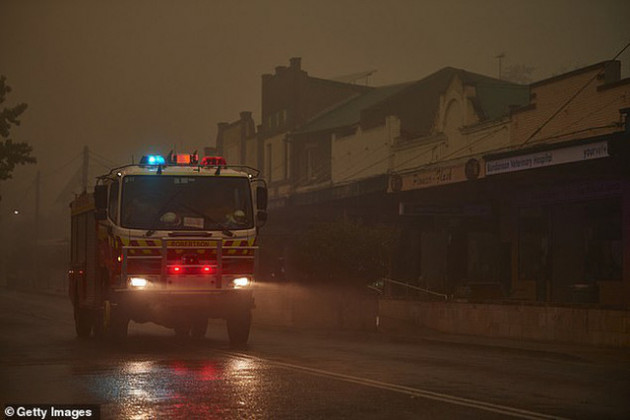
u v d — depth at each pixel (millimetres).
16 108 42250
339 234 26516
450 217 34031
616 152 22234
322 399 10531
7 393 11094
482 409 9844
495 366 14906
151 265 17469
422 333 24844
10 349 18078
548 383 12445
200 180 18016
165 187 17828
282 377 12680
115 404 10156
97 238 20031
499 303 22984
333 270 26344
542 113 31516
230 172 18281
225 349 17984
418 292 33844
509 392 11359
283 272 32062
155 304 17438
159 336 22984
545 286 30859
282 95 64750
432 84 52844
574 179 28844
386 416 9375
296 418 9227
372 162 45312
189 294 17609
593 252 28781
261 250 35438
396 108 51781
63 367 14211
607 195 28000
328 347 18703
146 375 12945
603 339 19359
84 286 21547
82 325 22156
